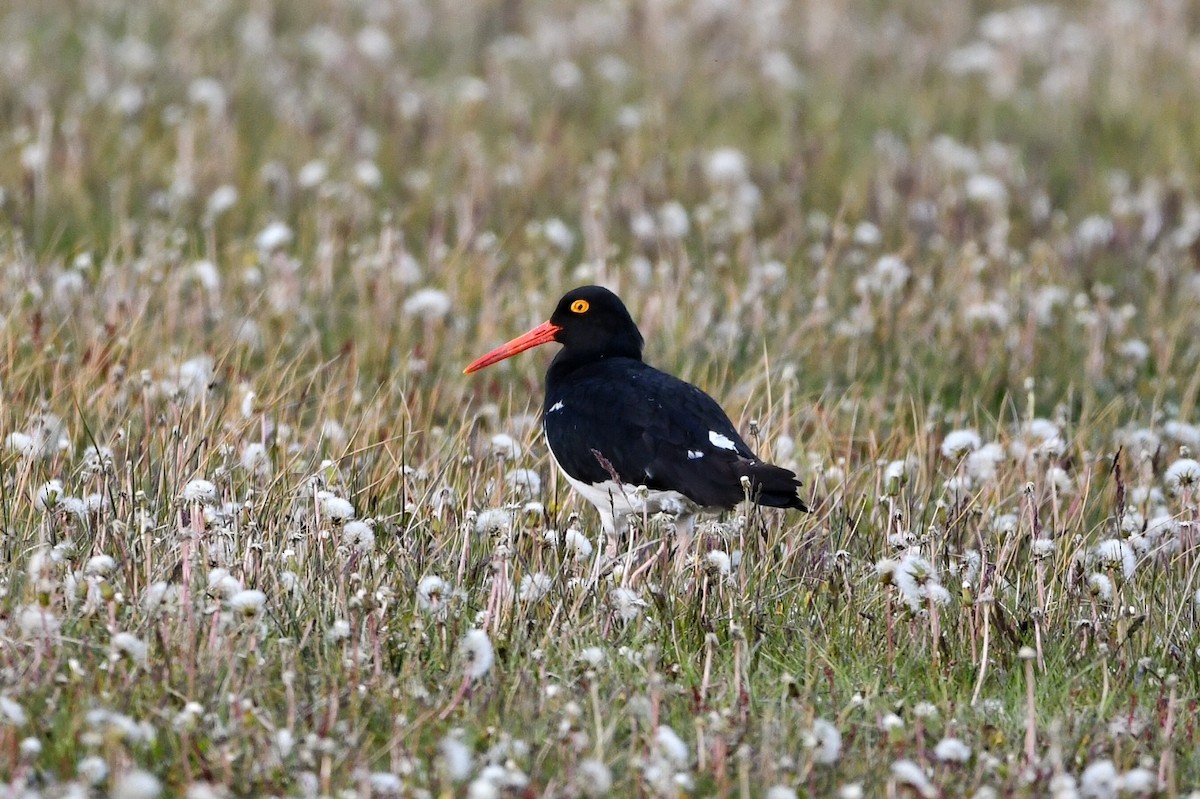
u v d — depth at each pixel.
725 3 29.98
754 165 21.64
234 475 10.97
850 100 25.41
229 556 9.18
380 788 7.20
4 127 20.88
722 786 7.49
